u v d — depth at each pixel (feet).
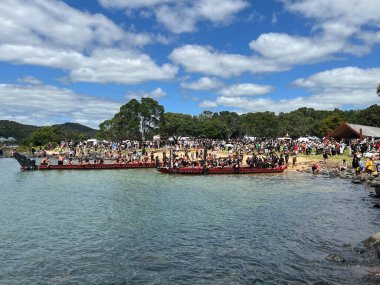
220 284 49.73
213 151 266.16
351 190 131.85
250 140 380.17
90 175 188.34
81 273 54.29
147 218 88.28
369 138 263.90
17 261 59.26
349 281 49.24
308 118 595.47
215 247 65.62
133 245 67.15
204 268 55.62
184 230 77.20
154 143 343.46
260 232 75.25
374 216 88.79
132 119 411.95
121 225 81.66
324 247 64.64
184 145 323.16
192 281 50.90
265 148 262.06
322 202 108.27
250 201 110.73
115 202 109.70
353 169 177.27
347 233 73.72
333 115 489.67
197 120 634.84
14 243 68.54
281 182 156.66
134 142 347.97
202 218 87.92
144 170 213.46
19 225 81.76
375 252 60.59
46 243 68.49
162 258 60.18
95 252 63.46
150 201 111.14
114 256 61.41
